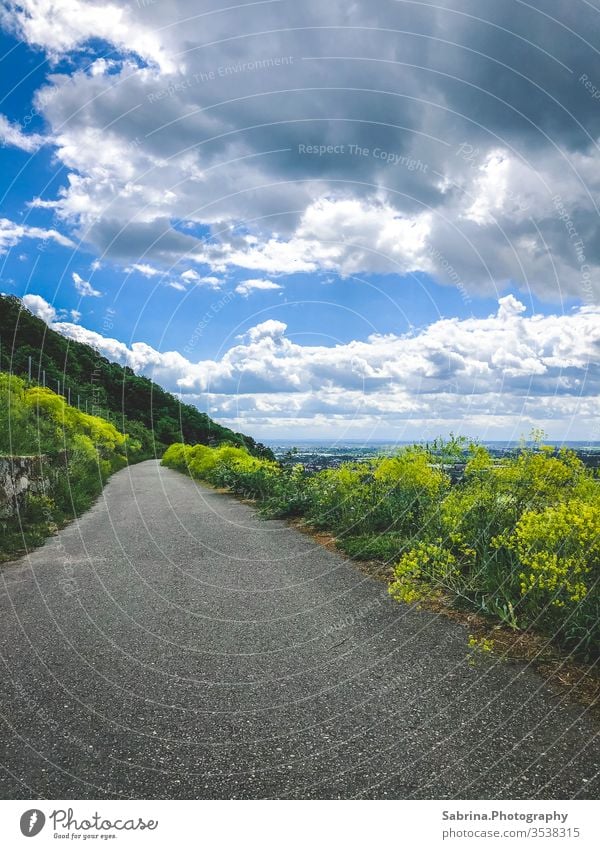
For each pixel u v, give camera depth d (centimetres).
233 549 684
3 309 2759
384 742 249
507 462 539
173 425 4238
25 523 845
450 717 270
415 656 345
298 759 239
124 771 233
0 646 372
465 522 519
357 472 819
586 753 237
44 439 1348
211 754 243
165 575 558
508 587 416
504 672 318
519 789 217
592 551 360
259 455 1847
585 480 480
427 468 696
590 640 333
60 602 470
